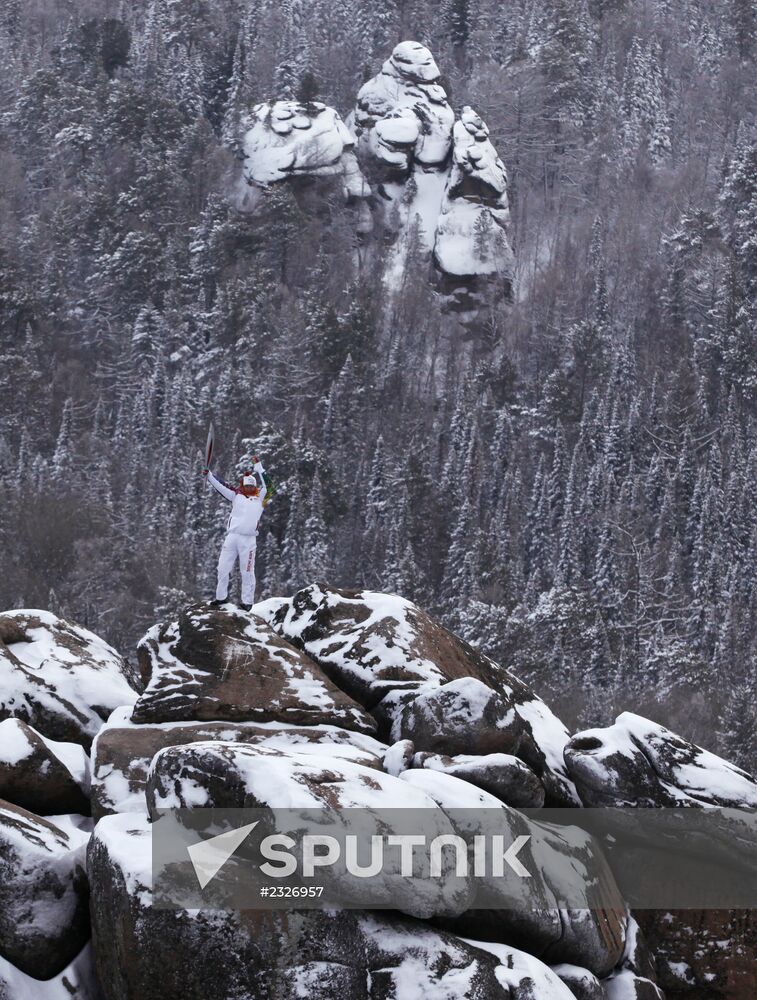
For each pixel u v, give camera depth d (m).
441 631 16.80
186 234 164.38
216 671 15.05
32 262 157.62
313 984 10.33
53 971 11.38
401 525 101.56
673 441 132.88
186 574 82.69
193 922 10.34
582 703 65.88
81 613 74.25
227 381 127.88
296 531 95.56
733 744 67.44
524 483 126.75
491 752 14.41
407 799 11.47
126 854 10.81
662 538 111.06
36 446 117.81
